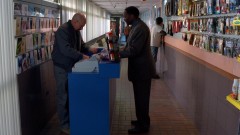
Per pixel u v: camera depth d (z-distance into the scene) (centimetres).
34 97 323
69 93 291
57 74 323
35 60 325
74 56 306
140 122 348
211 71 297
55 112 425
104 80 286
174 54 532
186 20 432
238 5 228
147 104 341
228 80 245
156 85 629
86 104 292
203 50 329
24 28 286
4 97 236
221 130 265
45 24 368
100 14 1452
